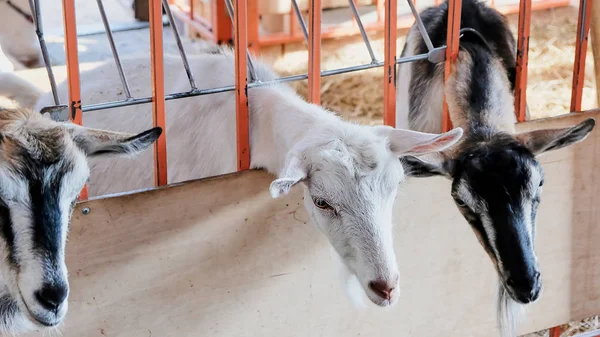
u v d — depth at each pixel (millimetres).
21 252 1386
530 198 1695
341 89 2861
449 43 1827
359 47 3033
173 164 1928
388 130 1612
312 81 1746
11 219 1391
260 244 1742
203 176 1896
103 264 1637
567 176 1951
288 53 2996
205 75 1925
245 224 1720
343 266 1723
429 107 2059
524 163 1701
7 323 1595
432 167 1729
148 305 1693
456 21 1809
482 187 1690
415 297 1900
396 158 1587
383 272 1521
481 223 1707
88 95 2086
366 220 1533
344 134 1576
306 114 1657
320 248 1787
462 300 1944
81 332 1660
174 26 1729
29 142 1426
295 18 2971
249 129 1740
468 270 1925
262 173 1709
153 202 1640
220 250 1715
